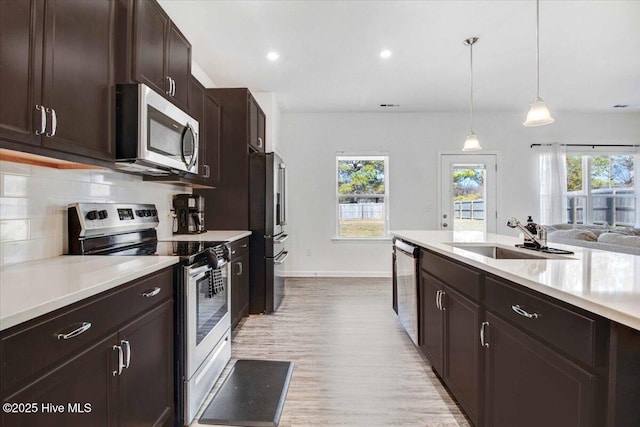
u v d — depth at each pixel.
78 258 1.59
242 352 2.60
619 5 2.54
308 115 5.36
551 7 2.57
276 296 3.63
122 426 1.21
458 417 1.79
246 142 3.49
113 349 1.16
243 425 1.74
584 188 5.42
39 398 0.85
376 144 5.36
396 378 2.21
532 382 1.13
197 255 1.82
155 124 1.79
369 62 3.55
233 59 3.46
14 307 0.80
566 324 0.97
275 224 3.59
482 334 1.48
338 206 5.44
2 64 1.04
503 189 5.38
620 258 1.60
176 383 1.69
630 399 0.82
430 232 3.20
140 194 2.46
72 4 1.34
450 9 2.60
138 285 1.33
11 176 1.42
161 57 1.98
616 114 5.43
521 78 3.99
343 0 2.48
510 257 2.16
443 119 5.36
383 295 4.23
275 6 2.55
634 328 0.75
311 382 2.16
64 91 1.30
